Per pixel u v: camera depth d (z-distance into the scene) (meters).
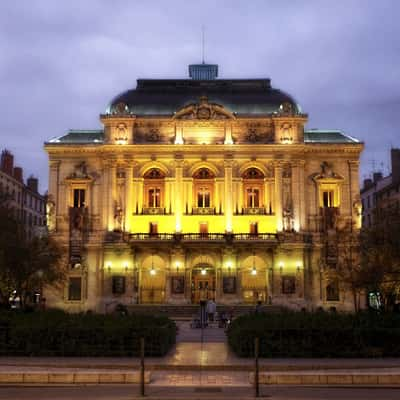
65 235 82.69
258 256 81.06
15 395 21.56
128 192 82.12
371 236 56.38
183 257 80.25
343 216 82.75
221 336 46.59
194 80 88.00
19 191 108.25
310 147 83.38
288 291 79.75
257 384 21.56
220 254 80.62
